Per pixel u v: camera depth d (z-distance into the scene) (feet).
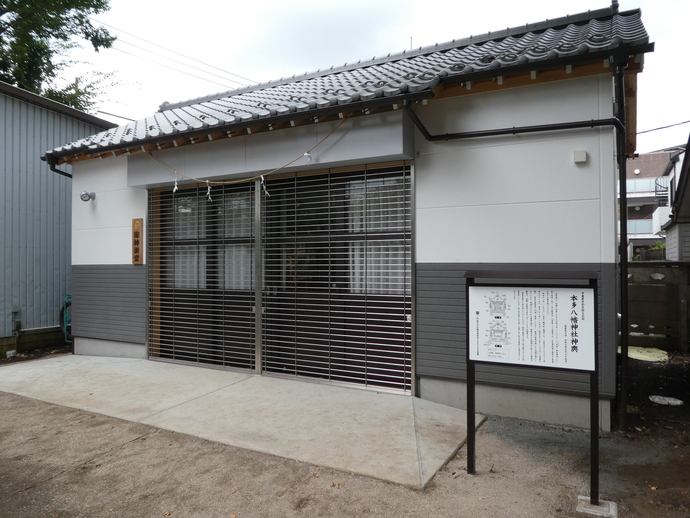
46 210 29.01
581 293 9.86
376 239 17.54
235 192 21.39
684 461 11.66
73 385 18.90
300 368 19.70
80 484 10.70
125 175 23.94
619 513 9.33
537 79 14.33
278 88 28.48
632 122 20.33
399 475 10.76
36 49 48.62
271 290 20.06
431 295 16.21
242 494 10.11
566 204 14.16
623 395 13.82
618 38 12.39
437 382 16.28
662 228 50.11
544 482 10.55
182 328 22.62
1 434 13.76
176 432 13.61
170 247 23.17
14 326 26.91
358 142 16.42
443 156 16.05
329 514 9.30
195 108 27.63
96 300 25.09
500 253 15.11
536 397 14.53
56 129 29.78
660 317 25.73
